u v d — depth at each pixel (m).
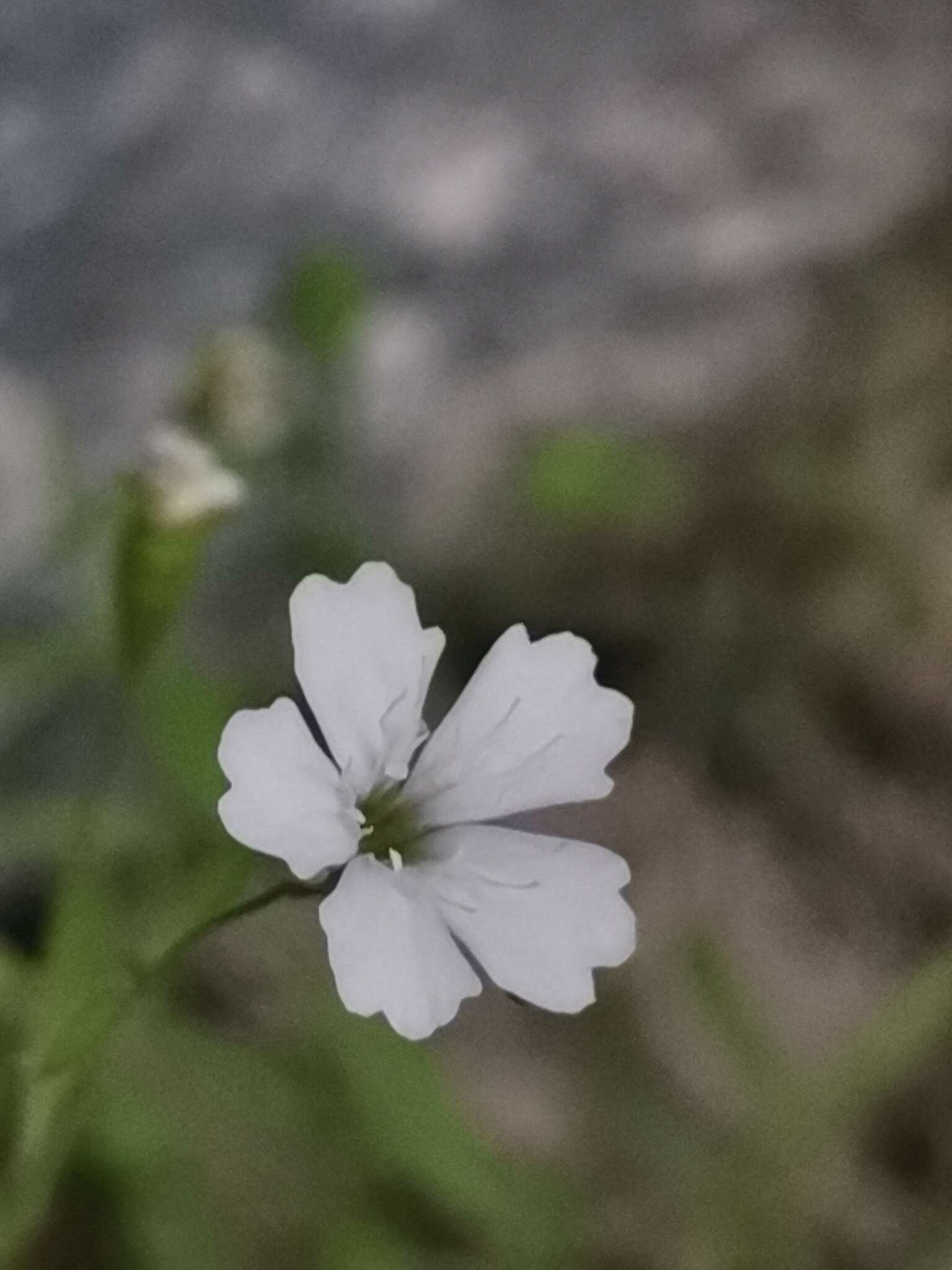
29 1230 0.05
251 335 0.07
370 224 0.08
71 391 0.08
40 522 0.08
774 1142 0.07
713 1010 0.07
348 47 0.08
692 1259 0.07
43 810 0.06
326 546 0.08
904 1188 0.08
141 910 0.06
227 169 0.08
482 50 0.08
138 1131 0.06
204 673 0.08
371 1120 0.06
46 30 0.07
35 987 0.05
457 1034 0.08
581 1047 0.08
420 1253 0.06
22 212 0.07
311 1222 0.06
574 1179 0.07
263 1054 0.06
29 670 0.07
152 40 0.07
